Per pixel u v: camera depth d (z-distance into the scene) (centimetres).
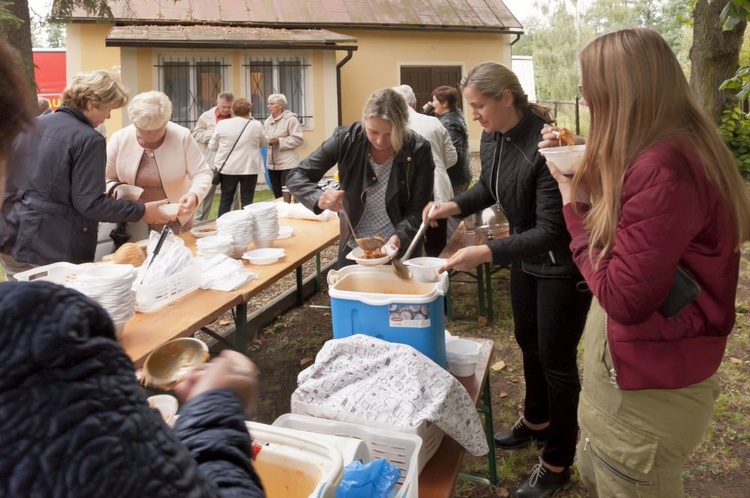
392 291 202
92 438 49
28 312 50
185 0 1165
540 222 201
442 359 186
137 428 52
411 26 1255
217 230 304
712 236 125
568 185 150
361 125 275
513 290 247
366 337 170
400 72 1288
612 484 145
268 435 123
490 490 245
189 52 1039
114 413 51
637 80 124
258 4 1207
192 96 1052
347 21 1226
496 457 267
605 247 129
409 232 272
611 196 127
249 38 1031
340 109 1173
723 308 129
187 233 344
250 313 430
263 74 1087
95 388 51
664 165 119
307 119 1116
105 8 786
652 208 118
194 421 73
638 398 135
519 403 316
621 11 2419
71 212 258
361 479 119
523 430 271
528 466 260
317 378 164
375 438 145
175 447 55
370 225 287
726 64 804
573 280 209
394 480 122
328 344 171
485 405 238
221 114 762
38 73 1178
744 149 826
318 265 504
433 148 413
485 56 1352
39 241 252
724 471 257
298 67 1101
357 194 280
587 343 149
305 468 116
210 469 68
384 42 1266
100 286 190
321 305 474
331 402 156
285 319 448
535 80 2552
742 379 329
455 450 169
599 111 130
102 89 258
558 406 224
